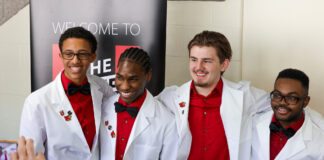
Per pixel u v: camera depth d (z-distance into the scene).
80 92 1.80
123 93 1.69
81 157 1.78
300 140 1.72
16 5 2.97
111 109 1.84
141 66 1.68
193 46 1.77
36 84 2.45
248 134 1.88
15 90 3.09
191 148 1.85
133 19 2.35
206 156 1.83
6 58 3.06
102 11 2.37
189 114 1.87
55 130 1.71
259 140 1.83
